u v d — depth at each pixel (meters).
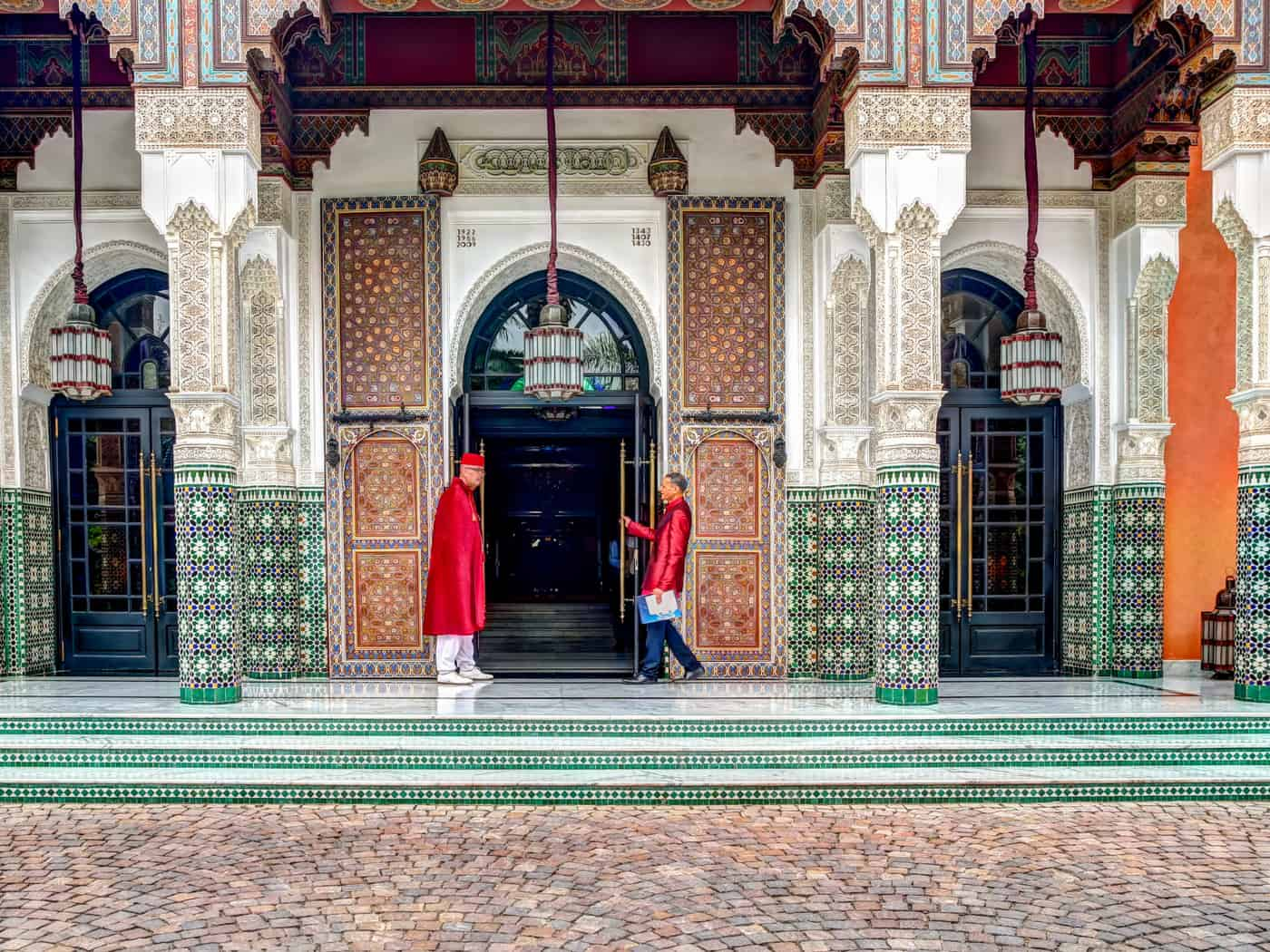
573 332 6.30
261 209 6.86
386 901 3.43
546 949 3.06
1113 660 7.10
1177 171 6.91
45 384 7.15
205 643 5.55
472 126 7.10
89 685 6.49
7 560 6.94
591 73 7.05
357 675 7.02
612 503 11.66
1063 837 4.13
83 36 6.46
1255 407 5.75
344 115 7.04
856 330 6.89
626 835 4.14
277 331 6.91
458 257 7.15
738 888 3.56
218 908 3.36
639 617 7.07
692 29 7.07
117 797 4.61
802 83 7.08
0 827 4.25
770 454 7.13
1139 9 5.82
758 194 7.12
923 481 5.59
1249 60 5.61
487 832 4.18
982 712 5.33
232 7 5.47
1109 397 7.17
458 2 5.74
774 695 6.05
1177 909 3.37
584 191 7.11
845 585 6.93
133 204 6.95
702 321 7.13
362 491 7.09
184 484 5.53
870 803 4.61
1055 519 7.56
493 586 11.30
